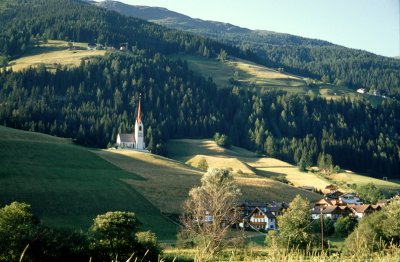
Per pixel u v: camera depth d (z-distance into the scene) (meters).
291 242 47.03
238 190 82.12
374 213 62.81
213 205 61.28
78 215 97.38
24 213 52.69
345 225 94.12
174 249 66.12
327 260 23.72
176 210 110.31
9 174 112.12
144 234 59.34
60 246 52.00
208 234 47.97
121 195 114.00
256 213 118.94
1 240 48.75
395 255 24.50
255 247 47.84
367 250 25.33
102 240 56.41
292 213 73.31
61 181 115.75
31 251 49.50
